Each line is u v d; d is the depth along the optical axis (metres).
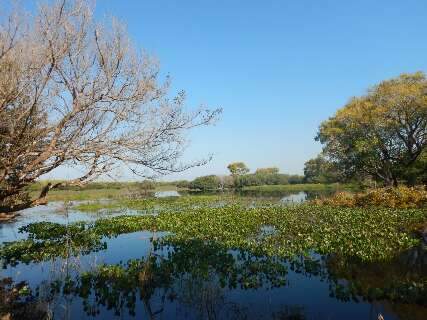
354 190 56.09
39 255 18.88
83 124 6.28
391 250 16.33
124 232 26.77
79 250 19.19
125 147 6.55
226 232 23.12
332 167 46.19
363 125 40.97
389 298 11.12
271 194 78.31
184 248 18.77
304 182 132.25
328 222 25.64
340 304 10.96
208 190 112.94
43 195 7.03
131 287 12.65
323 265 15.12
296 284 12.85
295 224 25.25
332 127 44.31
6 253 19.80
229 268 14.09
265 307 10.81
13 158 6.18
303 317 10.01
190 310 10.76
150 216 34.16
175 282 13.10
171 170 7.18
